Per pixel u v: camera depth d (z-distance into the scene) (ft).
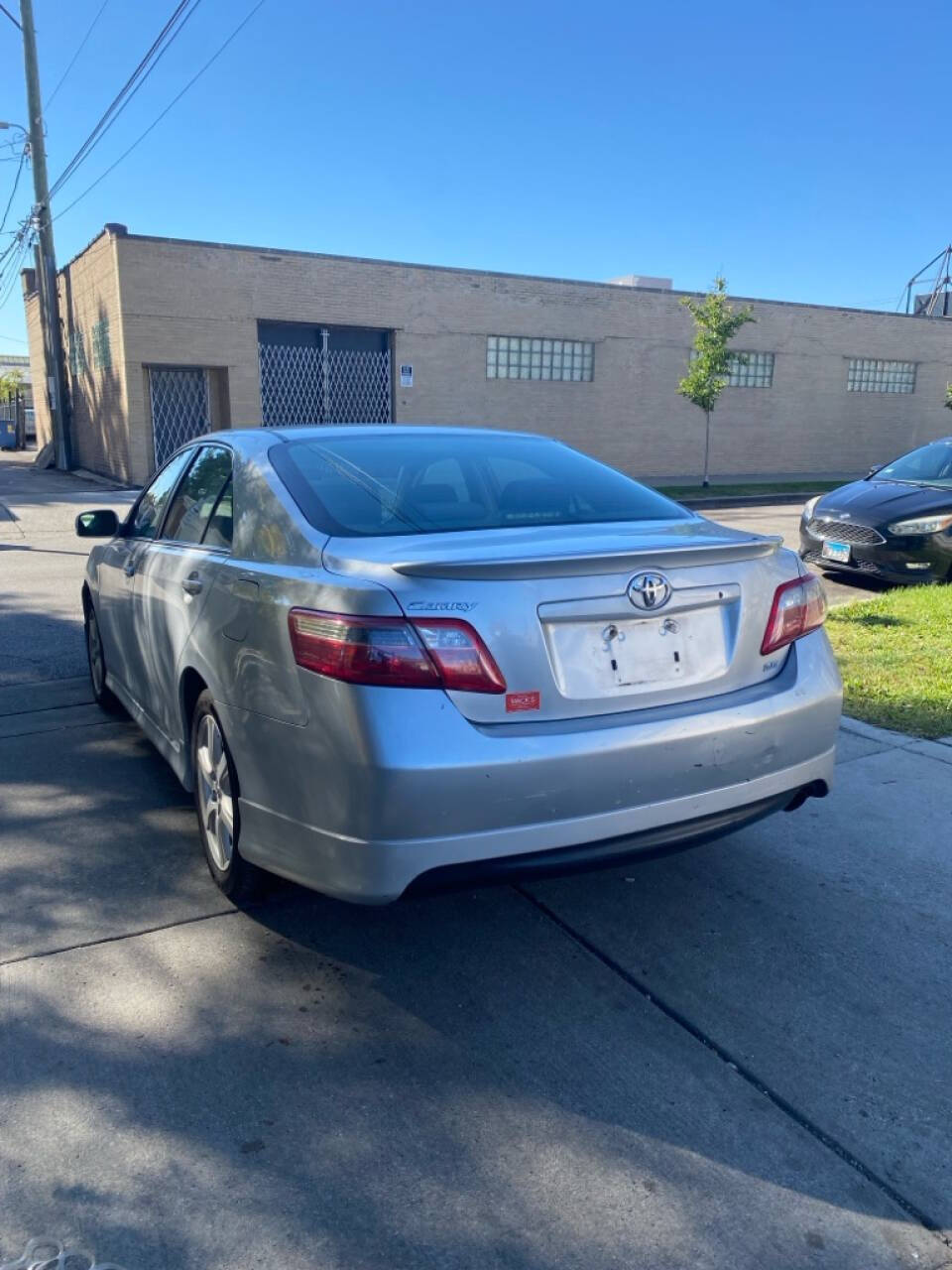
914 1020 9.92
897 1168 8.03
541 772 9.11
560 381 84.02
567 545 10.06
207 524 12.99
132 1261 7.00
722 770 10.12
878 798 15.24
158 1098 8.61
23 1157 7.91
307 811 9.52
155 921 11.53
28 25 78.33
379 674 8.86
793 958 10.97
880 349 101.19
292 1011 9.90
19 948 10.91
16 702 19.77
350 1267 7.02
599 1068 9.16
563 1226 7.41
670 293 87.76
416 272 75.77
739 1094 8.84
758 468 96.17
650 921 11.74
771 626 10.73
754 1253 7.22
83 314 78.95
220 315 69.10
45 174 81.92
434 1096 8.75
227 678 10.68
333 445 12.65
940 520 30.76
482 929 11.53
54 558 39.52
